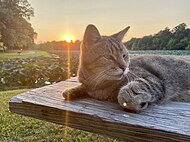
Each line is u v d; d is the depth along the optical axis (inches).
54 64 91.4
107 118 9.4
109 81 12.2
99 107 10.8
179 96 13.5
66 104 11.3
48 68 80.6
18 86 70.8
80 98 12.4
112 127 9.2
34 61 112.7
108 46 13.1
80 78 13.4
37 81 71.7
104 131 9.5
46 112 11.1
